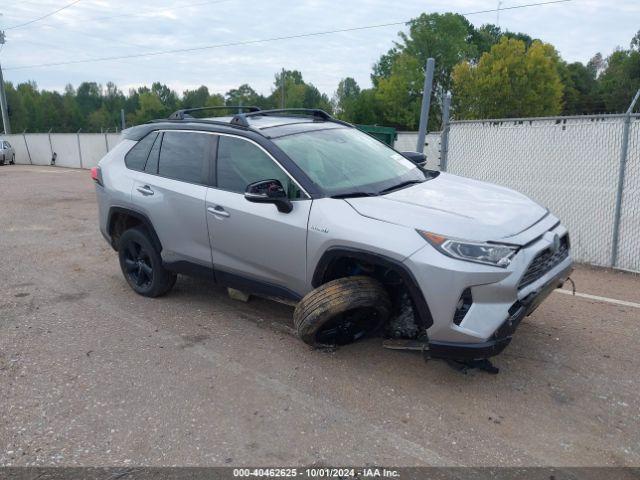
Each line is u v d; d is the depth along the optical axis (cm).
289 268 414
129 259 569
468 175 835
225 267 464
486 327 336
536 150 748
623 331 464
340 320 401
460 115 5019
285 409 351
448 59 5294
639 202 648
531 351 427
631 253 664
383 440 318
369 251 361
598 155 688
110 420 342
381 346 435
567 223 723
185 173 491
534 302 365
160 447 315
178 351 436
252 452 309
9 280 637
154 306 536
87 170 2530
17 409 357
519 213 385
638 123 640
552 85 4928
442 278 335
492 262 334
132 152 548
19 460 306
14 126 8931
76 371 406
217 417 344
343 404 356
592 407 350
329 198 396
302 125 487
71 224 981
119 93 12338
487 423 334
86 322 500
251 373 398
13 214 1103
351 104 5453
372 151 488
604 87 6372
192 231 479
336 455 305
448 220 355
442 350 349
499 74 4809
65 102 10331
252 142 446
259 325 483
